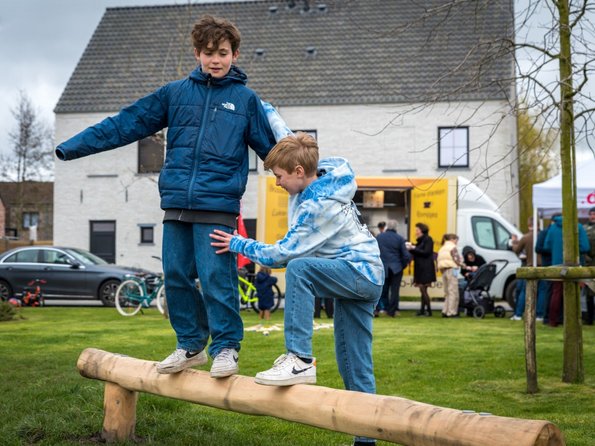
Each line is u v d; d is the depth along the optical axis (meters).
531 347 7.43
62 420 5.95
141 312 18.08
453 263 17.36
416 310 20.41
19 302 20.62
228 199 4.64
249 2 34.16
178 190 4.64
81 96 32.03
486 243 20.08
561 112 7.71
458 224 20.08
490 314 19.08
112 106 31.50
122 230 31.44
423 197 19.55
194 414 6.43
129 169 31.41
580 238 14.19
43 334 12.24
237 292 4.73
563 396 7.23
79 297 21.45
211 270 4.60
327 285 4.29
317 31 32.75
